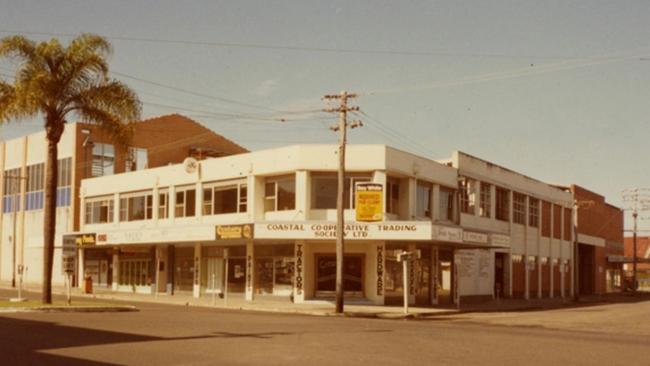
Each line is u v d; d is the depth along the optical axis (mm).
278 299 40156
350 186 38906
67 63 28750
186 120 60312
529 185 57594
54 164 29094
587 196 73688
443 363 13734
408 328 22438
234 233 39000
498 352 15750
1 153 66875
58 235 56812
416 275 40781
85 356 13688
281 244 40438
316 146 39031
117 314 25859
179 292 46281
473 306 41844
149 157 58219
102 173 56625
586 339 19766
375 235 37000
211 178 44156
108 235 48094
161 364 12820
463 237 40094
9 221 64875
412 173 40469
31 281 61031
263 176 41562
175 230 42750
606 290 79750
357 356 14492
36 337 16797
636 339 20375
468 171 47125
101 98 29062
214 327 20547
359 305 38344
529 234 57625
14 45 28094
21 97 27641
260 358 13828
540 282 59406
